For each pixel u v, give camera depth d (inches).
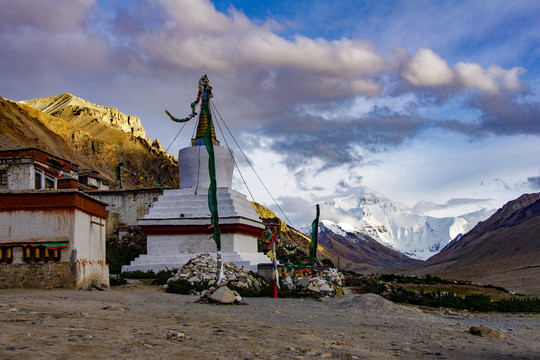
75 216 1151.0
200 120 1738.4
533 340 783.1
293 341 608.1
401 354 583.2
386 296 1375.5
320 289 1309.1
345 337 672.4
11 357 436.8
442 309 1222.3
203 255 1393.9
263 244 2007.9
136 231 1946.4
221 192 1657.2
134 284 1350.9
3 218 1139.3
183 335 578.9
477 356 600.1
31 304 763.4
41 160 1979.6
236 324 708.0
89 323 624.1
